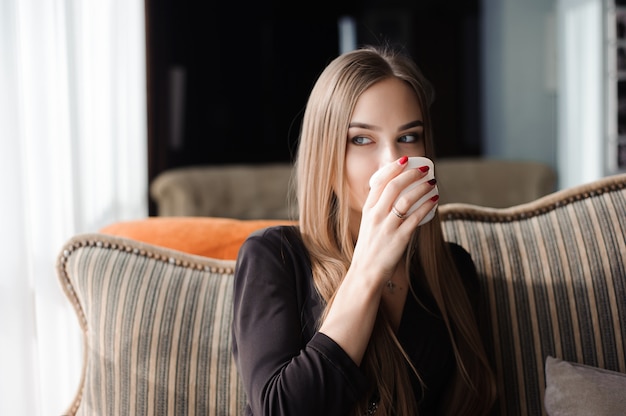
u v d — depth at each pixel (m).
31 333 1.32
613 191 1.21
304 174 1.01
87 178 1.87
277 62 5.42
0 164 1.25
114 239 1.20
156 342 1.11
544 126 5.62
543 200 1.24
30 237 1.33
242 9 5.30
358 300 0.87
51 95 1.54
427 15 5.60
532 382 1.13
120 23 2.30
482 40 5.68
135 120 2.46
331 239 1.00
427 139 1.02
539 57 5.57
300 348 0.92
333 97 0.96
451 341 1.04
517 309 1.16
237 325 0.96
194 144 5.26
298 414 0.83
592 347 1.13
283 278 0.97
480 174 4.95
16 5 1.33
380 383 0.94
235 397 1.10
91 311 1.15
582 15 5.02
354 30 5.54
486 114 5.73
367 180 0.96
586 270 1.16
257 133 5.44
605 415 0.97
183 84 5.16
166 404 1.09
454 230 1.22
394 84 0.96
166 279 1.16
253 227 1.46
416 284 1.05
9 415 1.28
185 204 4.36
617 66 4.92
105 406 1.11
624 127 4.95
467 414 1.04
